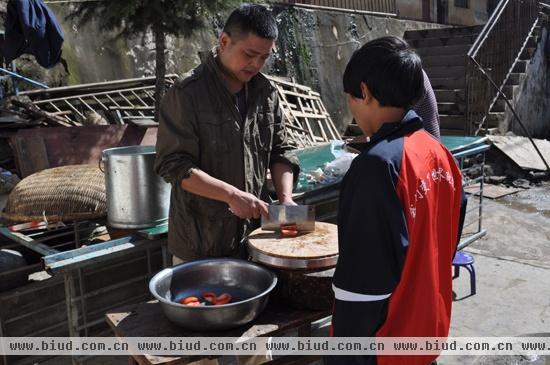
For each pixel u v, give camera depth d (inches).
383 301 46.2
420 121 51.0
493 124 302.4
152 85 249.6
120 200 87.0
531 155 270.7
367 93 49.1
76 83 235.0
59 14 229.3
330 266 61.8
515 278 148.7
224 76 69.9
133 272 110.1
